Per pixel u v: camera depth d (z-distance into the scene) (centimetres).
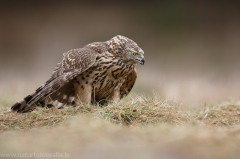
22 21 3722
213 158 838
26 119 1249
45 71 2962
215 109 1377
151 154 859
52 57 3400
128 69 1426
